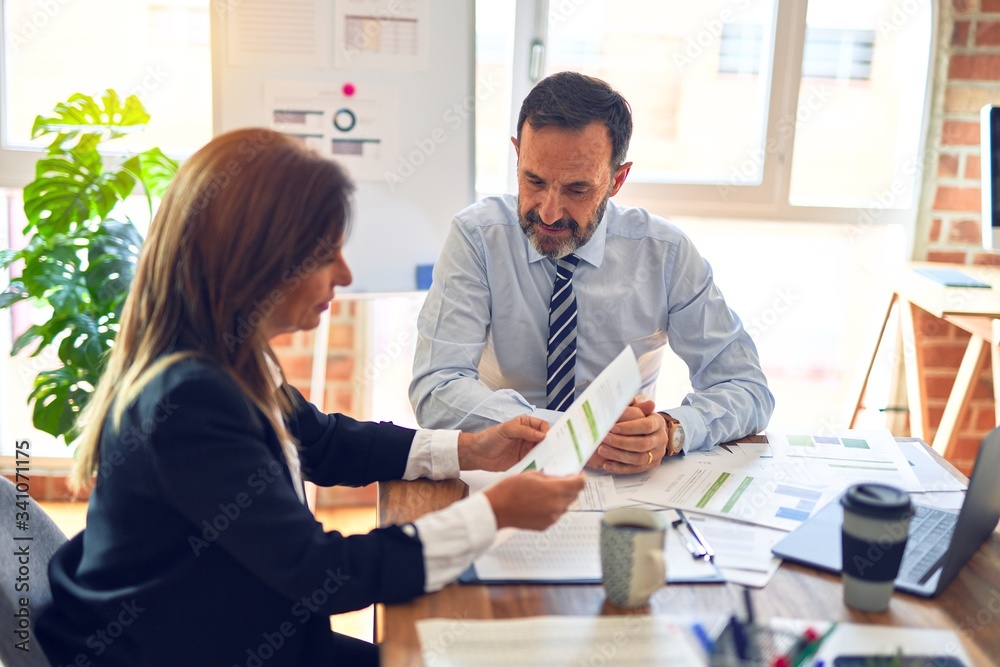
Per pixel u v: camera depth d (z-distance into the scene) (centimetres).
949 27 257
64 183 222
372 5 235
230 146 104
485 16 260
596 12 259
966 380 243
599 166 157
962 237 272
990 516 115
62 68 260
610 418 114
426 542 101
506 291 176
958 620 97
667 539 114
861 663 88
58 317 220
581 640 91
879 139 271
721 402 154
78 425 119
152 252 106
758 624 94
